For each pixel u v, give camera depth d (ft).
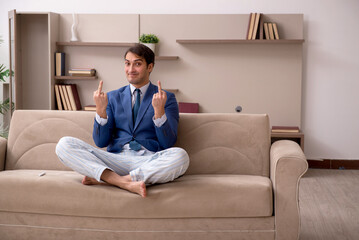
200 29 16.31
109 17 16.60
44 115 9.41
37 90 17.04
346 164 16.46
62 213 7.66
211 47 16.30
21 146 9.29
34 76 17.01
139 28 16.52
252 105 16.30
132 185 7.47
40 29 16.89
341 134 16.49
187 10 16.71
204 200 7.45
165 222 7.61
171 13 16.76
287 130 15.46
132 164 8.05
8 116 17.31
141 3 16.87
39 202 7.65
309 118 16.57
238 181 7.73
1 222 7.88
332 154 16.57
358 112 16.38
